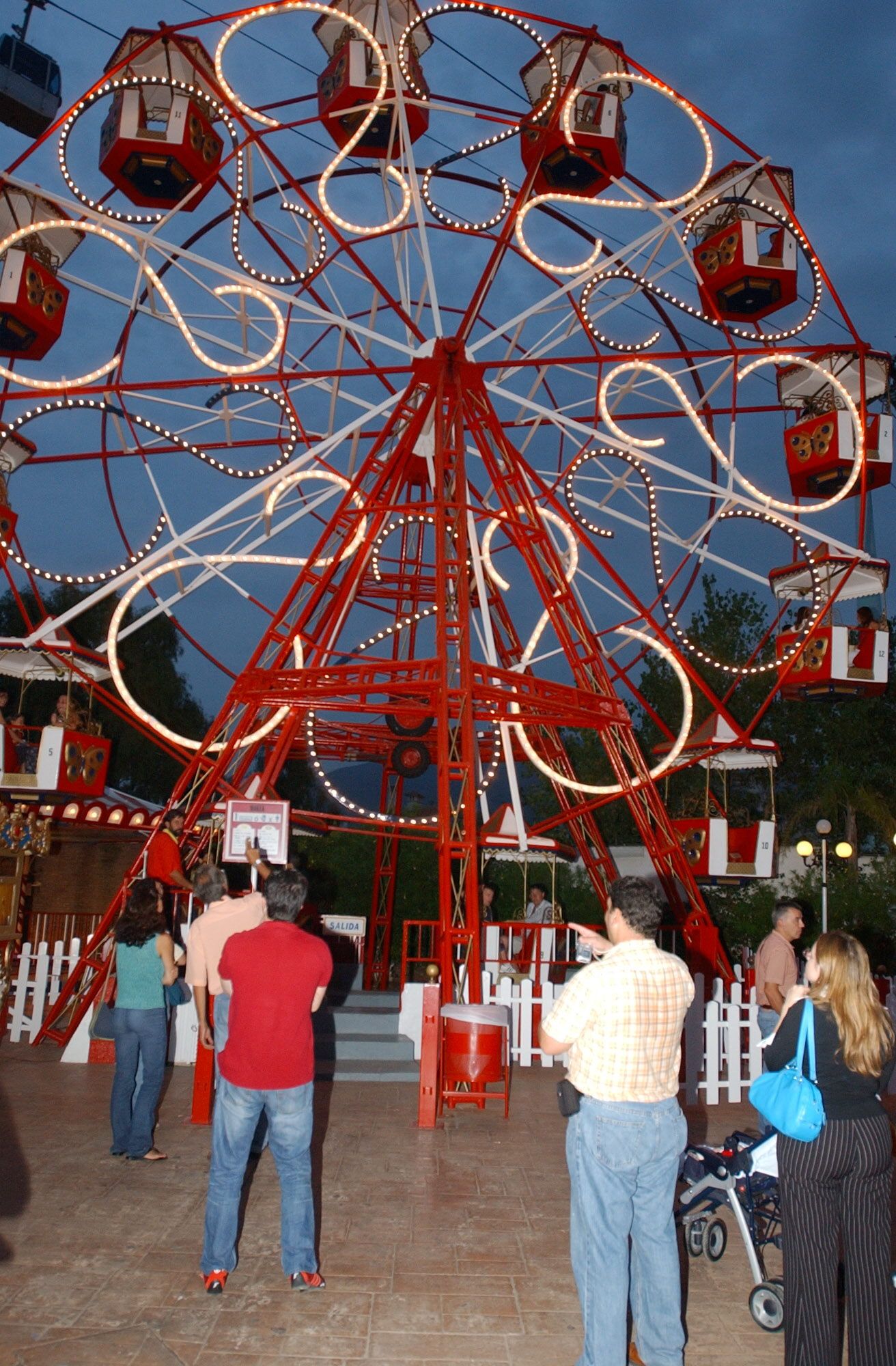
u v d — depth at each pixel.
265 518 13.72
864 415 13.26
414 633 16.62
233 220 13.17
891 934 19.38
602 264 13.32
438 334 12.86
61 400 12.85
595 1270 3.69
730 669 14.15
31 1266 4.81
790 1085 3.75
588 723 11.84
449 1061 8.13
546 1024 3.85
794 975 6.81
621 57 12.85
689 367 14.15
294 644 12.39
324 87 13.97
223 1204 4.61
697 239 15.40
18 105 12.98
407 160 12.93
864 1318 3.71
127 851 19.81
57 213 12.95
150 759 30.56
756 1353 4.26
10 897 11.90
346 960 15.91
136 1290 4.57
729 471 13.21
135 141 12.71
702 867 13.39
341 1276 4.81
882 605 17.55
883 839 23.22
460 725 10.70
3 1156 6.62
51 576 12.43
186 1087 8.99
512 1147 7.30
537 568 12.83
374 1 13.50
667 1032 3.82
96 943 10.89
